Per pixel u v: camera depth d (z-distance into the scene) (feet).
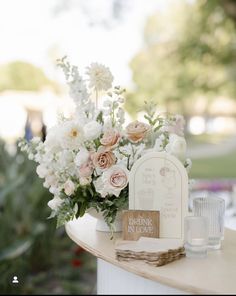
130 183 5.89
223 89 31.09
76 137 5.90
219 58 30.42
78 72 6.45
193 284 4.38
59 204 6.12
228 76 30.89
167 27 31.65
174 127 6.31
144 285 5.04
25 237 13.15
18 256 12.51
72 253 14.47
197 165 27.96
